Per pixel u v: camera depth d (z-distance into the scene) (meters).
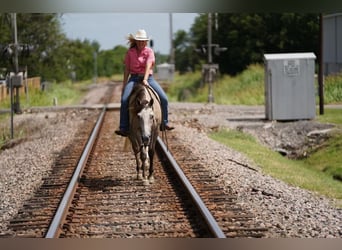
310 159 18.12
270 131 22.73
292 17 47.53
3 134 22.81
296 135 21.36
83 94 61.00
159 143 15.97
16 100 32.19
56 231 7.96
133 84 11.30
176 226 8.41
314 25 47.19
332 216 9.24
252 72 44.28
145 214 9.05
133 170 12.84
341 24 35.38
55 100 40.28
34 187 11.66
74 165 13.75
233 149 17.28
